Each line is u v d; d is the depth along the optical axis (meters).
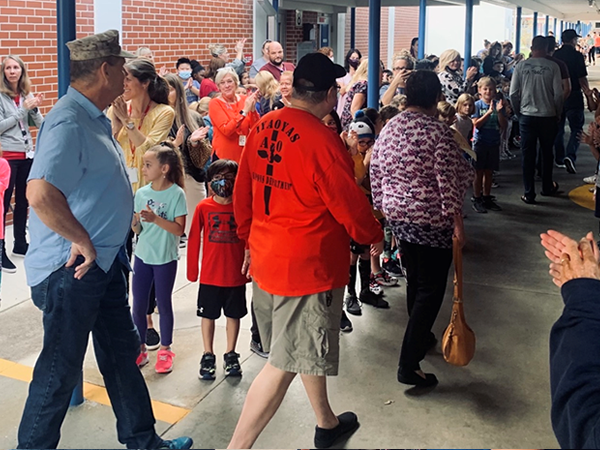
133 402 3.18
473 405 3.76
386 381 4.02
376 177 3.91
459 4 14.73
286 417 3.64
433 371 4.15
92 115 2.87
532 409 3.72
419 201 3.68
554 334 1.60
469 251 6.59
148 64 4.45
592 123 5.86
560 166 10.86
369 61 5.89
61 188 2.71
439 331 4.72
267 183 3.01
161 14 9.27
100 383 3.92
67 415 3.59
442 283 3.79
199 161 5.72
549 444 3.41
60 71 3.47
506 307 5.17
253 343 4.34
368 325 4.81
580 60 10.15
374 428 3.53
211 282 3.91
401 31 20.31
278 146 2.96
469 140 7.52
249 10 11.43
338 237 3.03
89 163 2.82
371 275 5.31
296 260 2.97
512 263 6.24
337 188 2.90
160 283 4.00
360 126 4.70
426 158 3.62
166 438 3.41
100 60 2.84
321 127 2.93
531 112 8.27
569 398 1.49
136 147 4.44
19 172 5.92
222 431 3.48
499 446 3.39
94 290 2.90
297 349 3.06
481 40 26.77
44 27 7.13
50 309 2.86
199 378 4.01
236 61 9.04
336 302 3.08
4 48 6.70
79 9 7.63
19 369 4.09
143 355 4.13
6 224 6.97
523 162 8.47
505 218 7.82
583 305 1.57
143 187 4.06
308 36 14.55
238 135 5.94
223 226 3.86
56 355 2.89
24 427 2.91
